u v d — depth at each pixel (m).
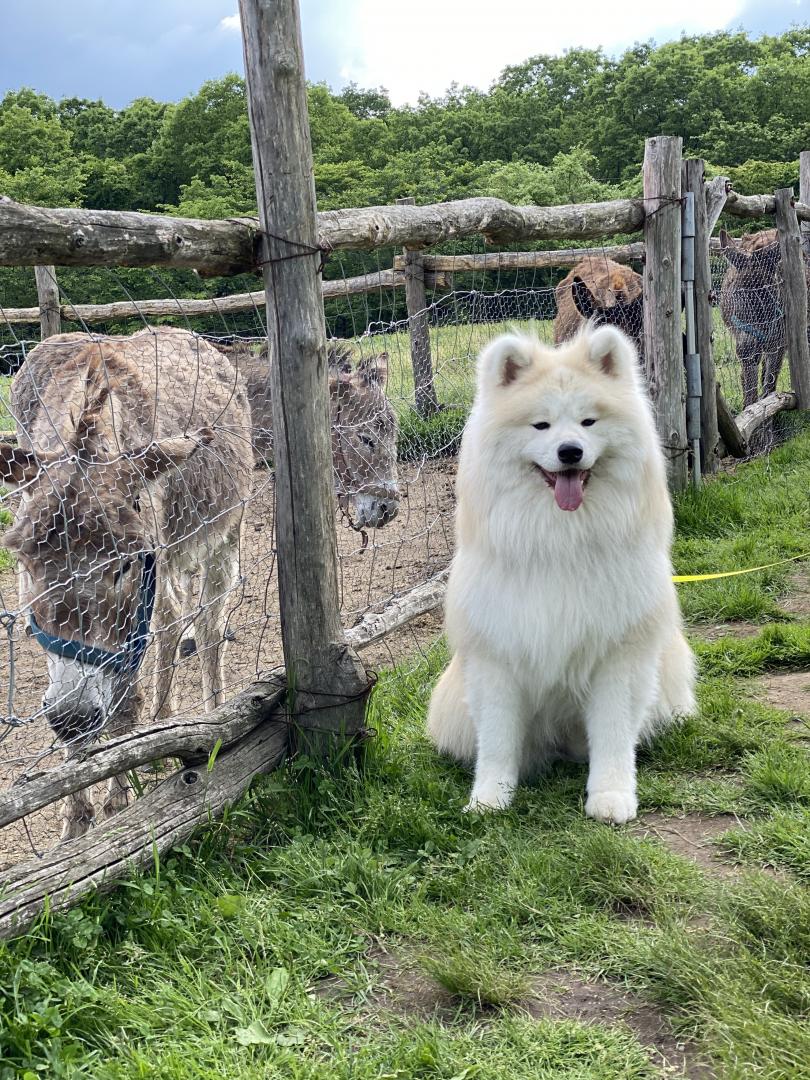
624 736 3.23
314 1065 2.02
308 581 3.27
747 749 3.48
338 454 6.57
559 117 57.75
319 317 3.17
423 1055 2.01
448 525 7.64
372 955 2.48
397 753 3.53
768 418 9.29
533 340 3.35
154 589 3.42
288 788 3.17
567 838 2.92
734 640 4.55
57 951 2.37
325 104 51.88
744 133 47.75
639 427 3.11
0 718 2.86
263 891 2.73
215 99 46.59
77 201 45.25
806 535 6.03
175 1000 2.24
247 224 3.17
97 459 3.26
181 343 4.60
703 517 6.50
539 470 3.08
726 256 10.09
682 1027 2.10
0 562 6.90
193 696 4.88
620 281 8.55
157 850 2.75
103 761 2.73
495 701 3.26
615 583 3.13
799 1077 1.85
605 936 2.42
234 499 4.44
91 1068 2.03
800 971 2.19
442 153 51.00
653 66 51.06
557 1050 2.04
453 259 9.56
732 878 2.67
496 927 2.51
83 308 7.97
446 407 9.26
